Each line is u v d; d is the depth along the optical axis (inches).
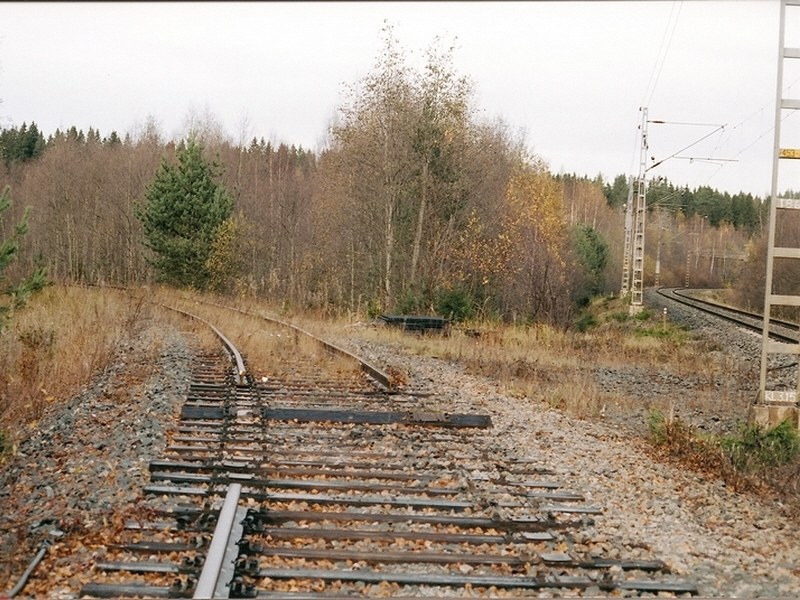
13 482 310.0
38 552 233.6
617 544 265.6
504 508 297.3
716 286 4335.6
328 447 384.2
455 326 1120.8
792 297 475.5
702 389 705.0
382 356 776.9
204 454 357.1
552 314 1309.1
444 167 1524.4
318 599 206.1
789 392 473.7
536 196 1512.1
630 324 1464.1
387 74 1504.7
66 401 471.5
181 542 245.4
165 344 786.8
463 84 1501.0
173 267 1956.2
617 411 572.4
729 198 5487.2
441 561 239.6
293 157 3873.0
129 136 3408.0
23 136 4126.5
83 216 2925.7
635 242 1701.5
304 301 1649.9
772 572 254.1
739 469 387.9
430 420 455.5
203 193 1971.0
